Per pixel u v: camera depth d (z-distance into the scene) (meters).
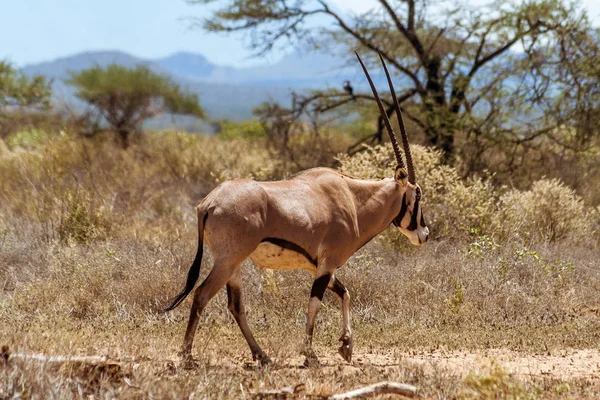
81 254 39.00
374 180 28.75
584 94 65.62
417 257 40.06
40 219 44.00
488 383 20.36
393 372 23.30
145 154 78.94
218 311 32.31
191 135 89.75
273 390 20.33
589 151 67.25
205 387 19.75
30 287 33.50
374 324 31.75
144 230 45.00
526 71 66.31
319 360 26.00
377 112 73.44
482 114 68.88
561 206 46.97
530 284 36.53
